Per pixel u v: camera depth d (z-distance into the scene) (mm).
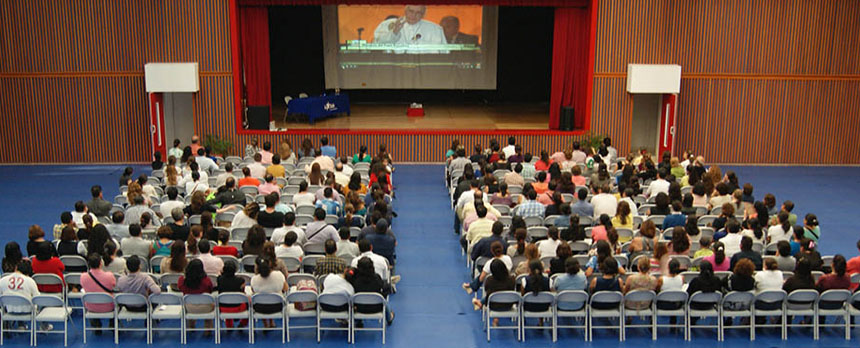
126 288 8461
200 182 13055
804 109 19594
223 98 18906
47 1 18422
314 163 12977
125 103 19141
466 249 11055
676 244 9258
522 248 9305
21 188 16641
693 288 8680
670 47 18922
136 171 18547
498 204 12000
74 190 16484
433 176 17859
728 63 19156
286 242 9156
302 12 27859
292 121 22531
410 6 23938
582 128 19859
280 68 28312
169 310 8781
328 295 8391
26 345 8688
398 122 22422
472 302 10078
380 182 12680
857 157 20000
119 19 18531
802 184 17672
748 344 8914
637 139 20156
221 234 9359
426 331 9203
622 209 10383
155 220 10820
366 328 9023
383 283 8953
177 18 18484
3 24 18531
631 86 18688
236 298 8367
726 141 19766
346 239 9445
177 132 19672
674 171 14531
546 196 12164
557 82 19641
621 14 18641
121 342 8805
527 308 8797
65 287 8977
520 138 19344
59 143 19359
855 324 9289
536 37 28297
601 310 8844
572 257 8734
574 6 18984
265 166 15031
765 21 18906
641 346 8836
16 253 8586
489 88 24859
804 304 8969
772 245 9922
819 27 19016
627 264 9531
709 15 18812
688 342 8938
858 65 19328
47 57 18750
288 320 8891
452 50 24453
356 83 24609
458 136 19344
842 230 13891
